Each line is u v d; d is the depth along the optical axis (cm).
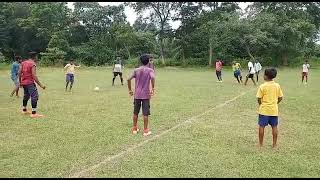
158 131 909
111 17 5734
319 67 4678
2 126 942
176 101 1412
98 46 5391
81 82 2280
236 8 5031
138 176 602
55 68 4125
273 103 764
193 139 832
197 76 2967
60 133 873
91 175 605
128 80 873
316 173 622
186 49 5203
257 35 4347
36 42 5656
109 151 732
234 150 749
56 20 5412
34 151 726
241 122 1024
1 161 666
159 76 2961
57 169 630
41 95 1584
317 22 5703
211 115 1126
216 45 4803
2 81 2317
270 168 644
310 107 1300
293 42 4678
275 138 776
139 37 5219
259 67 2280
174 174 612
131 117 1080
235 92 1738
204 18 4931
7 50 5562
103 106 1282
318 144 802
